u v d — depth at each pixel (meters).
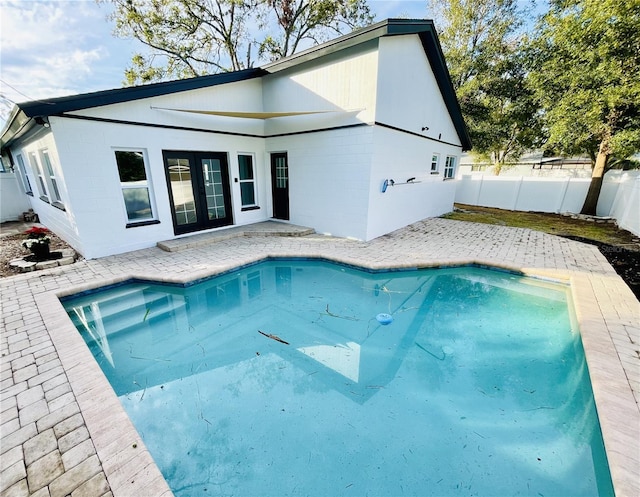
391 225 8.63
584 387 3.28
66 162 5.57
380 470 2.41
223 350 3.98
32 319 3.90
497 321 4.65
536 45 11.36
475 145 16.09
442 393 3.24
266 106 8.65
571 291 5.09
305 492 2.25
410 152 8.73
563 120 9.55
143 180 6.83
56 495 1.85
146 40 14.57
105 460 2.07
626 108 8.63
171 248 6.77
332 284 5.92
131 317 4.76
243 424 2.83
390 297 5.40
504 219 11.16
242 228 8.59
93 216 6.09
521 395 3.21
